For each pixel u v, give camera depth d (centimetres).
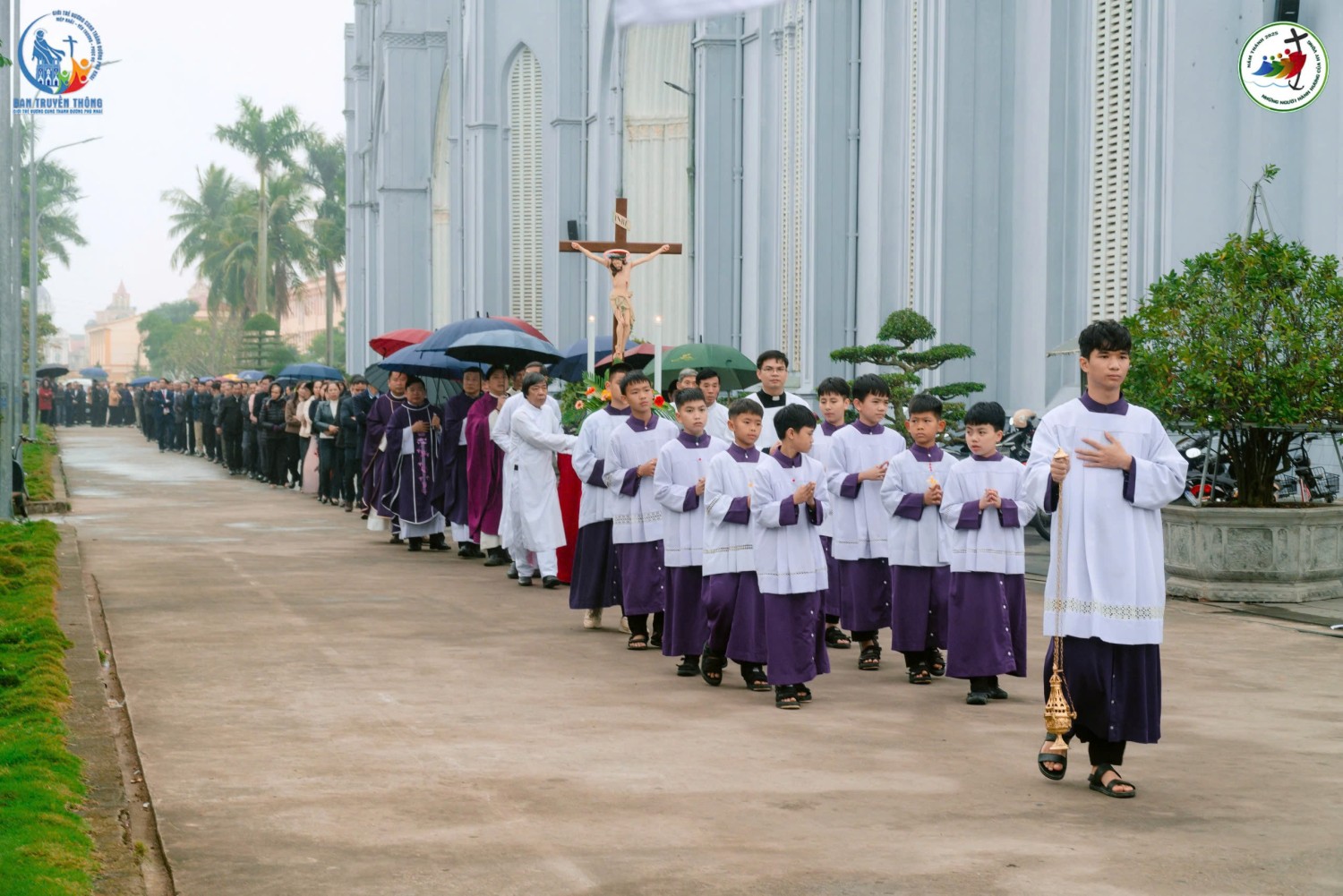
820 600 791
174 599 1165
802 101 2550
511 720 732
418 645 962
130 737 688
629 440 980
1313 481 1260
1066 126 1783
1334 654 916
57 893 427
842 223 2386
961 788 600
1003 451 1652
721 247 2877
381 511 1617
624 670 891
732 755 656
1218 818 553
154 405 4081
